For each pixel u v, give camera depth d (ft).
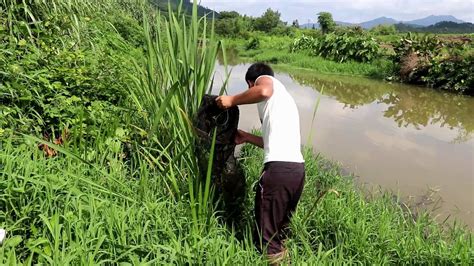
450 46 49.55
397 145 21.81
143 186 9.69
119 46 20.63
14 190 7.53
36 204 7.72
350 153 19.99
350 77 54.19
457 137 24.20
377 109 32.53
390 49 65.00
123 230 7.63
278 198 8.64
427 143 22.49
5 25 13.33
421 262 9.16
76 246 6.84
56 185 8.13
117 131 11.51
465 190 15.64
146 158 10.44
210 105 9.82
